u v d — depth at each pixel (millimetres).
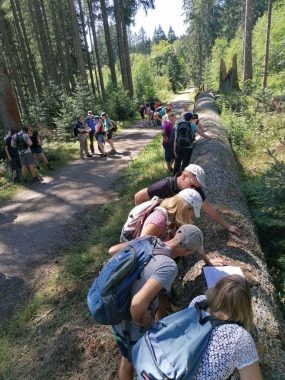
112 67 30172
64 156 13234
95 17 34312
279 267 4586
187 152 7715
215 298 1899
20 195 9648
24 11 34594
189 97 46219
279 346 2799
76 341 4105
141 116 24641
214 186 5645
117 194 9062
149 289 2150
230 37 63281
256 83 18984
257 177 7785
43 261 6293
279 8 36469
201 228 4359
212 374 1769
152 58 79500
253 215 5281
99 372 3688
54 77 27469
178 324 1922
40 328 4586
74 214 8117
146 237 2455
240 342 1795
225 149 8055
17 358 4188
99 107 22672
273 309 3242
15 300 5359
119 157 12703
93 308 2324
